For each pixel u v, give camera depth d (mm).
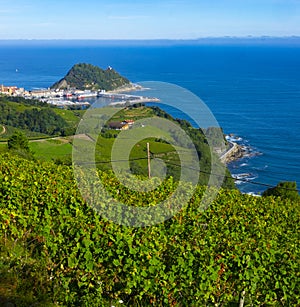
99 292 6367
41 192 9961
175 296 6473
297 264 7395
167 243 7555
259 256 7137
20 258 7113
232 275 6879
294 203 14750
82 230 7059
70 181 11930
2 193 9602
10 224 8148
